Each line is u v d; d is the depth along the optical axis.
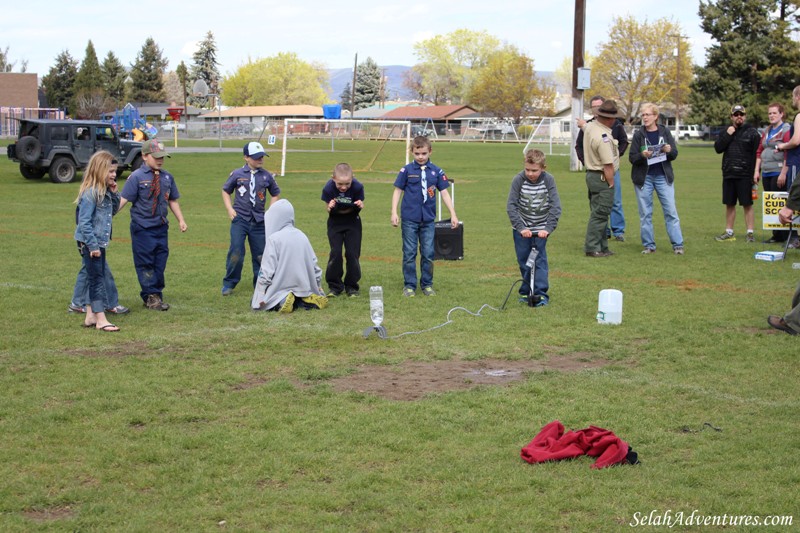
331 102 153.00
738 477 4.95
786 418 5.97
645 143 13.29
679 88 93.75
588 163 13.16
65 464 5.19
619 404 6.27
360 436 5.61
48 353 7.76
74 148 28.92
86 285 9.34
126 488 4.86
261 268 9.66
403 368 7.33
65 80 113.25
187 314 9.47
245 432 5.70
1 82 84.94
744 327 8.71
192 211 20.75
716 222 18.08
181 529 4.35
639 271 12.05
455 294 10.48
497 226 17.77
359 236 10.43
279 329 8.74
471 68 133.75
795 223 13.27
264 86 138.62
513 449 5.39
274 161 35.88
